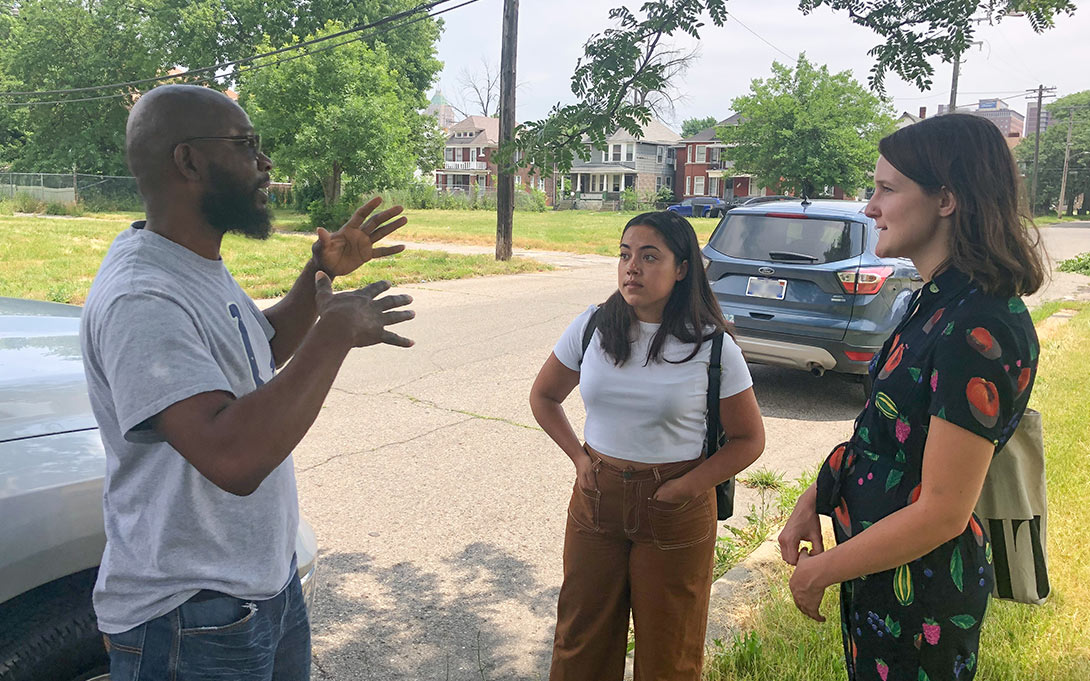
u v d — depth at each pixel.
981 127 1.64
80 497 2.00
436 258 18.70
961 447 1.57
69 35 42.22
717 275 7.20
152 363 1.46
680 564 2.42
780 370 8.59
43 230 25.52
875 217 1.80
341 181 30.92
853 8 3.42
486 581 3.91
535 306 12.41
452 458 5.60
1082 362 8.35
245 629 1.67
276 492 1.75
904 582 1.75
